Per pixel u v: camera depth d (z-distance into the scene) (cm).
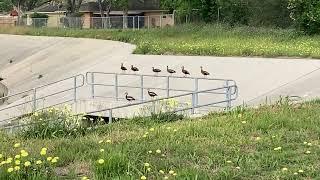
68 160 838
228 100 1530
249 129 1048
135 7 7306
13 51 4628
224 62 2667
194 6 5072
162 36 4228
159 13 7319
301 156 834
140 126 1222
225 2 4712
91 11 7375
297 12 3797
